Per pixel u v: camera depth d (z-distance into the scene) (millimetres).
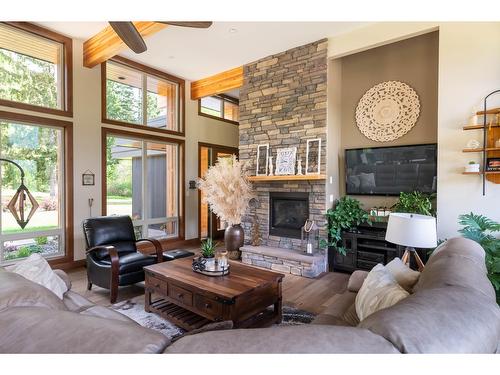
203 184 5242
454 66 3246
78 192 4453
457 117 3225
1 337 728
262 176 4734
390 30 3688
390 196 4195
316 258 4074
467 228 2908
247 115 5176
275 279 2609
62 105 4352
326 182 4266
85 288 3590
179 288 2580
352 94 4613
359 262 4109
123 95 5109
